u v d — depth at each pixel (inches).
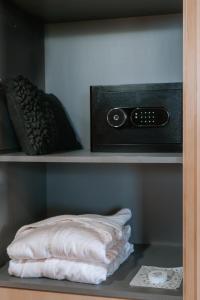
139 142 49.8
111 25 59.9
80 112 61.6
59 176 62.6
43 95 54.8
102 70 60.6
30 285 44.6
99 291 42.4
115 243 47.9
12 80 49.4
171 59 58.0
